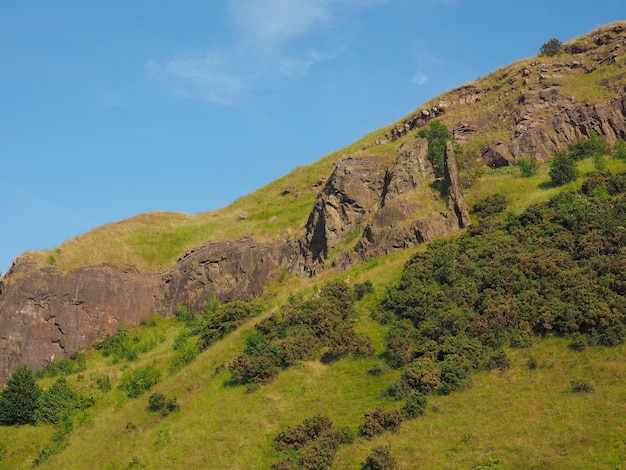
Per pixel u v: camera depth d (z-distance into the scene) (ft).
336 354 140.46
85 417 157.79
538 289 138.92
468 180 194.59
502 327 131.75
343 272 179.01
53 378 183.83
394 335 138.72
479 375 122.93
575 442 100.12
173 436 130.21
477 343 129.49
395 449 108.68
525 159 207.10
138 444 133.28
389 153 212.02
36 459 145.48
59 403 161.48
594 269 140.97
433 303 145.79
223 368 150.00
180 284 213.25
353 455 110.11
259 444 120.78
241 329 163.02
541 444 101.40
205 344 170.40
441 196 184.75
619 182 169.48
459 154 203.41
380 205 195.72
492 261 152.66
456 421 112.16
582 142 201.16
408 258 168.14
